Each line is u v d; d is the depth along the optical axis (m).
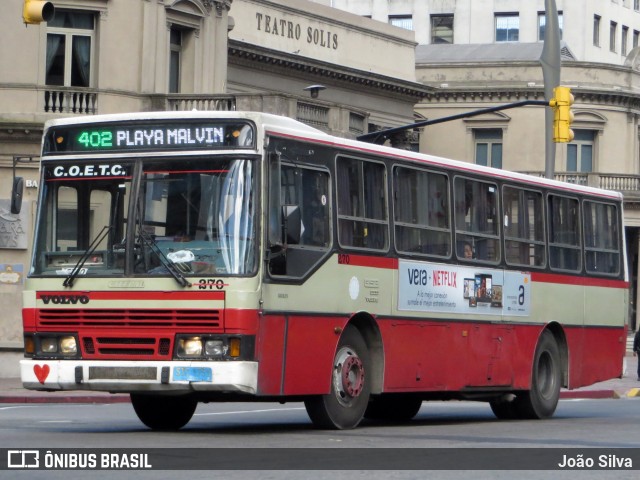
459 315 25.23
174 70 50.44
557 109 39.53
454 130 88.69
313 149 21.66
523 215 27.52
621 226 31.33
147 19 47.84
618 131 88.88
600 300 30.23
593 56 112.31
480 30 113.56
